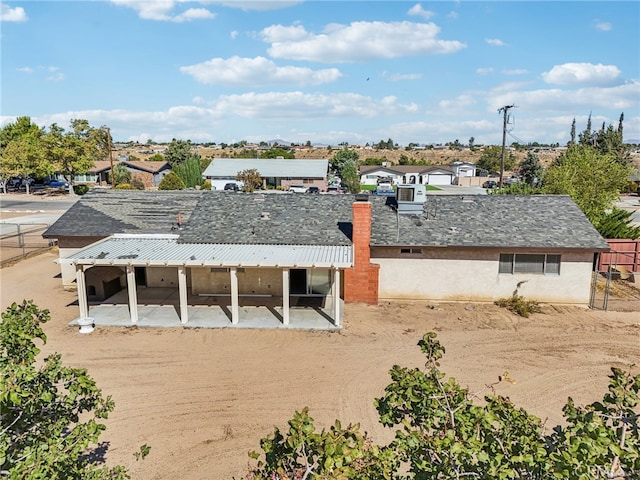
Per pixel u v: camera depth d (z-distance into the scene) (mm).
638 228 30375
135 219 25891
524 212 24344
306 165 81938
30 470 5266
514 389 14422
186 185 75688
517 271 22375
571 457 4500
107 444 11734
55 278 27344
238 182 76188
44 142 67875
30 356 6824
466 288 22562
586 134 90375
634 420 5391
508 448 5418
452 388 6160
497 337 18625
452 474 5195
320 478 4836
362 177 100750
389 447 5977
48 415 6684
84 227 25109
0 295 24094
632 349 17516
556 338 18531
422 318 20719
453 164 108500
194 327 19531
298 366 16047
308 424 5258
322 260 19438
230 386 14703
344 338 18453
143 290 24609
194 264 19203
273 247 21844
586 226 22938
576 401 13711
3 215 51438
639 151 155125
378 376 15297
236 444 11789
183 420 12859
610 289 25297
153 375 15453
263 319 20250
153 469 10828
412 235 22562
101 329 19422
